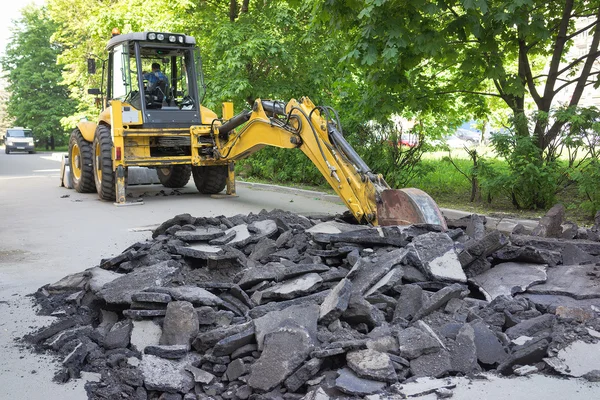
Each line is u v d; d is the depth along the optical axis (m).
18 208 12.05
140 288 5.13
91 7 32.75
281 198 13.28
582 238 6.52
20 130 47.88
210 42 17.67
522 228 6.91
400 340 3.97
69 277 5.98
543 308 4.64
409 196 6.48
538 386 3.58
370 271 5.01
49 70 54.53
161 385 3.86
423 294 4.63
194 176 14.45
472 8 8.48
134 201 12.73
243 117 11.32
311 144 8.34
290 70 17.52
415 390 3.53
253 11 17.78
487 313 4.55
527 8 9.41
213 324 4.64
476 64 9.77
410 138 12.63
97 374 4.09
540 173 9.77
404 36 9.03
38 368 4.19
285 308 4.47
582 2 11.59
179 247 6.01
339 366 3.92
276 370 3.76
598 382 3.59
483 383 3.63
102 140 12.80
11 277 6.68
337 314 4.29
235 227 6.81
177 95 13.77
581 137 9.73
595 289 4.78
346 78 13.77
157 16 19.92
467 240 5.86
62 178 16.27
